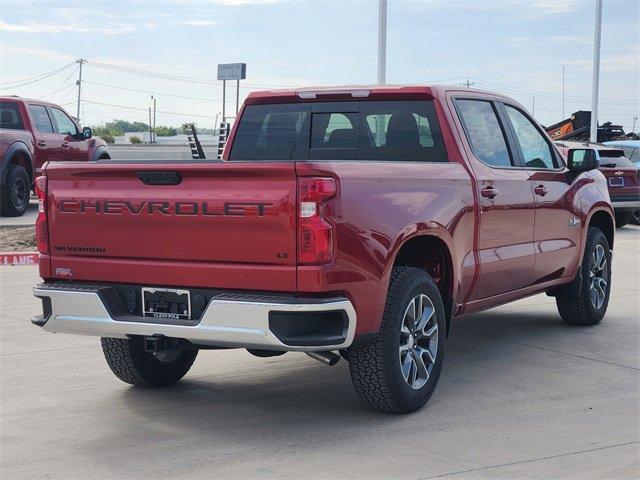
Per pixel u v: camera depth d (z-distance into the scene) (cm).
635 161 2050
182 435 537
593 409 586
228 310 502
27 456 501
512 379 664
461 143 648
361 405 596
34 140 1752
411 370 573
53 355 743
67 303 554
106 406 598
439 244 608
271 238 502
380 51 1689
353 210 516
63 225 566
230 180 512
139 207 536
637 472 469
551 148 790
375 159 673
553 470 472
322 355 539
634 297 1034
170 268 528
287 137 706
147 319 533
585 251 836
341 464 483
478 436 529
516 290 725
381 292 534
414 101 661
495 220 668
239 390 637
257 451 506
